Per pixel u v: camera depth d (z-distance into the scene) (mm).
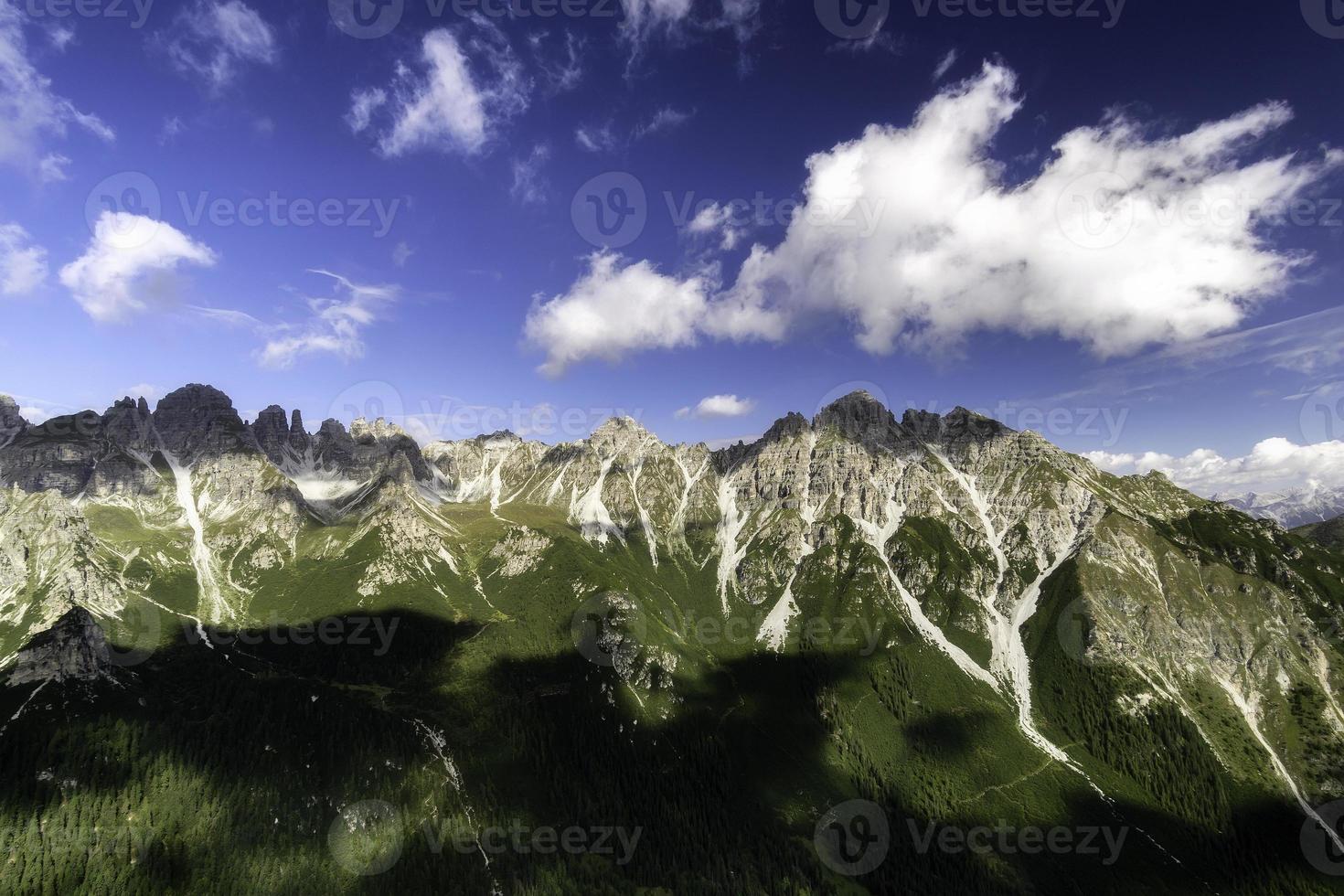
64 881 178500
